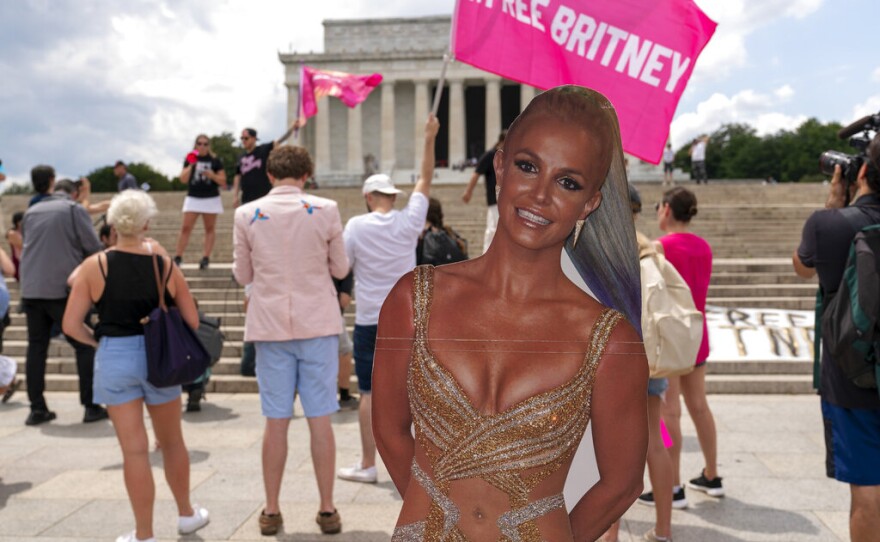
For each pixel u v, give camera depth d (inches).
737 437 241.0
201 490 193.3
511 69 74.1
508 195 48.1
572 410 47.3
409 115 2217.0
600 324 48.6
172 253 600.1
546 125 47.1
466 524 47.4
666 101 73.0
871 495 111.0
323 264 161.8
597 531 50.4
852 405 110.6
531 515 47.0
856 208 115.5
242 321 397.1
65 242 268.8
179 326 146.9
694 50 72.3
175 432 158.7
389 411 51.6
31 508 182.5
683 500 173.3
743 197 896.3
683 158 1972.2
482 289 49.9
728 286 422.6
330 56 2129.7
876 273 101.6
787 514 171.3
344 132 2244.1
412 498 49.6
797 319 372.2
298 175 164.7
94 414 276.2
